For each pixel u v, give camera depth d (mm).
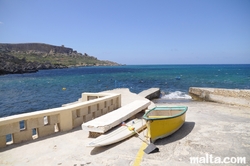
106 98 9109
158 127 6125
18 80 54250
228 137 6766
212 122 8750
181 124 7441
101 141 5762
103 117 7137
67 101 23797
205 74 68688
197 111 11594
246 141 6402
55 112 6734
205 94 19969
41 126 6461
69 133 6828
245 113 11133
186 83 40188
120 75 72312
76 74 81375
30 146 5781
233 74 66125
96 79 55469
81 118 7699
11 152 5391
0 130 5574
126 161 4988
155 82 44125
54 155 5262
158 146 5969
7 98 25812
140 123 7762
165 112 7762
